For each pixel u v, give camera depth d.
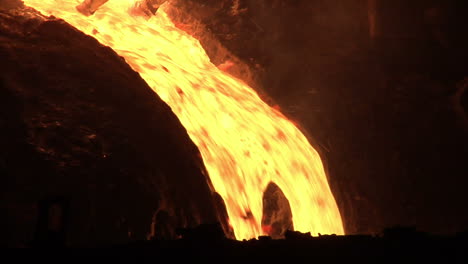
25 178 8.94
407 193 14.38
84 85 10.93
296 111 14.88
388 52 16.08
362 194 14.17
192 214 10.12
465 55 15.70
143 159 10.08
